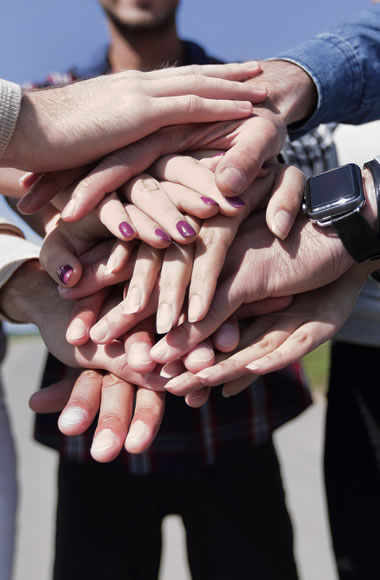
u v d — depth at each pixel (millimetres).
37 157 474
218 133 520
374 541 707
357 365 740
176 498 733
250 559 717
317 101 562
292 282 494
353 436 735
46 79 743
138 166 501
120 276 504
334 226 494
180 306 468
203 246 481
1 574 770
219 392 717
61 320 546
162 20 743
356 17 596
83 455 712
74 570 718
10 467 811
